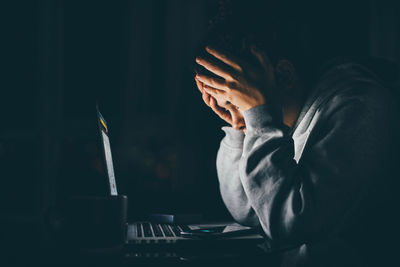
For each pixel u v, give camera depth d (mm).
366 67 999
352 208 742
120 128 2816
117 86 2881
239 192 1090
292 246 713
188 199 1583
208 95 1085
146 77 3000
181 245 701
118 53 2898
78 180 1762
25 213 2068
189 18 3123
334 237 791
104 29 2793
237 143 1131
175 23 3094
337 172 737
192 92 2957
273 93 877
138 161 2246
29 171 2244
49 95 2410
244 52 887
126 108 2893
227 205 1133
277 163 785
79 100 2613
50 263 632
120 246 712
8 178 2195
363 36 2297
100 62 2752
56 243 785
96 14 2742
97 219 687
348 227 770
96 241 686
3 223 1042
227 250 705
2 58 2387
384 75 1004
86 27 2699
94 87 2666
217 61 873
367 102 800
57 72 2459
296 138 954
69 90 2604
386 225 799
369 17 2287
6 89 2383
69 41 2648
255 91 855
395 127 793
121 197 724
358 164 744
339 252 773
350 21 2271
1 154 2209
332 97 869
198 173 2641
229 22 918
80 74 2648
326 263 767
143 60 2988
